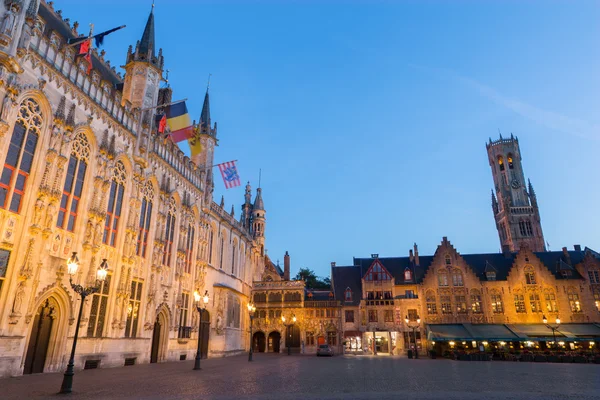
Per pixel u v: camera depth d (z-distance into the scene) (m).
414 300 63.47
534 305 61.25
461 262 64.62
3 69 20.27
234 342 53.06
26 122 22.33
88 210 26.50
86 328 25.58
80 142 26.64
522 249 64.25
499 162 135.50
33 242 21.67
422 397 14.18
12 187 21.12
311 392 15.47
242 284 61.91
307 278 102.94
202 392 15.29
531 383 19.55
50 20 30.67
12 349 20.20
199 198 45.19
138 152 32.66
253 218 92.44
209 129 52.41
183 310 40.00
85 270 25.91
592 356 43.56
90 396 13.98
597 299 60.28
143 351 31.61
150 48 36.94
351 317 64.06
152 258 33.94
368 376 22.88
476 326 59.69
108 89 29.95
